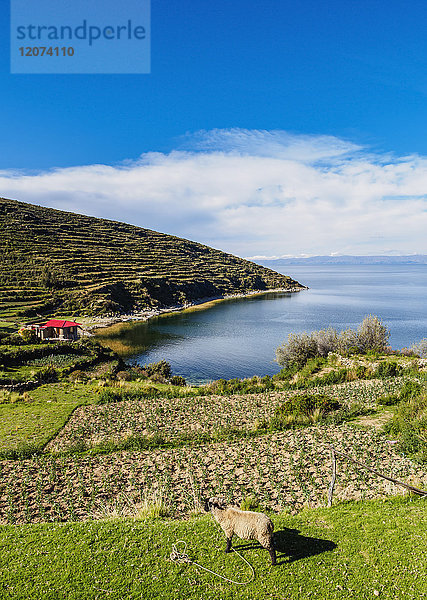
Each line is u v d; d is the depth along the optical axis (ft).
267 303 572.10
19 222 623.36
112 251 648.38
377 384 104.42
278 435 68.59
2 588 22.29
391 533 28.14
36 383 132.57
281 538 27.53
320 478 47.55
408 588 22.29
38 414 90.63
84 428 79.36
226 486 47.57
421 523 29.71
